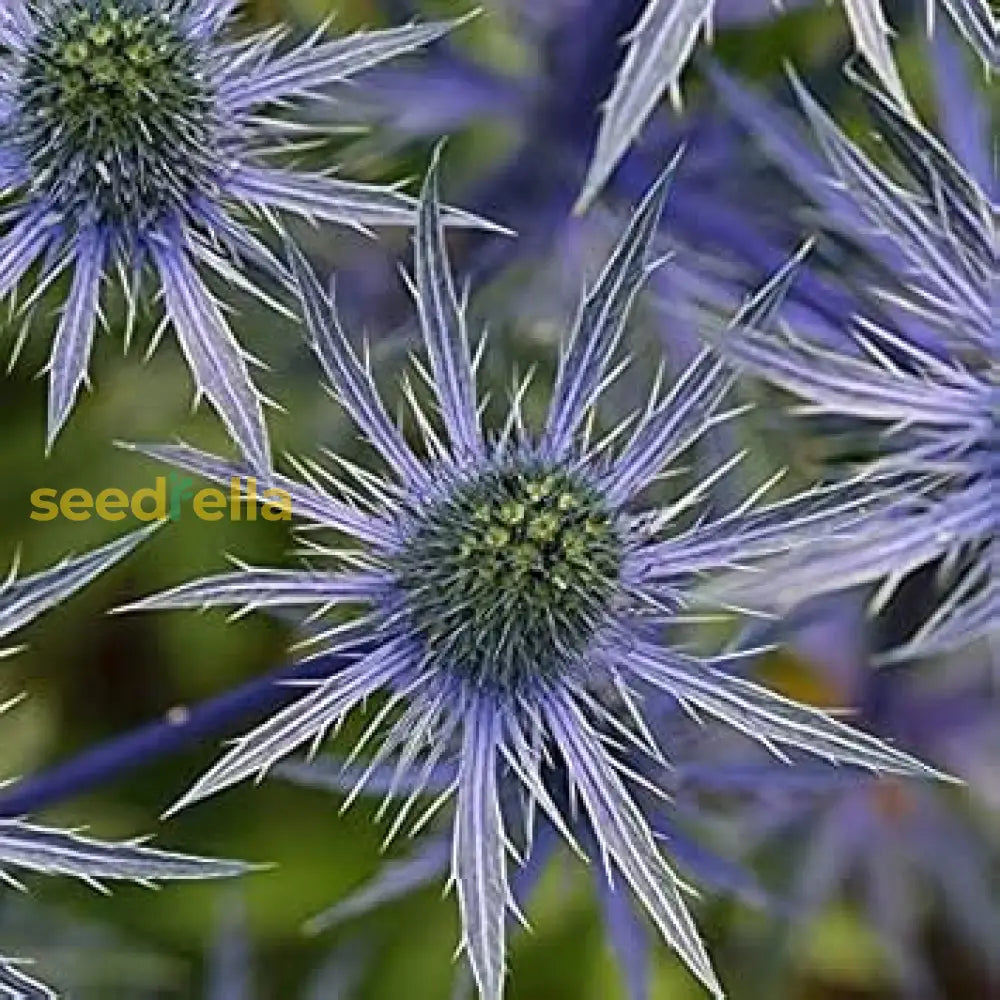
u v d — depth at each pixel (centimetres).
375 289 55
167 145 45
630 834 44
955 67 50
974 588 46
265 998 60
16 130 46
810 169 50
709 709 45
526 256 54
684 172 53
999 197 50
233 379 45
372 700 51
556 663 45
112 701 60
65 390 45
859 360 46
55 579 44
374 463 54
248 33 51
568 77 53
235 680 60
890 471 46
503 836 44
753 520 45
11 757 58
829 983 64
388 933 60
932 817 58
